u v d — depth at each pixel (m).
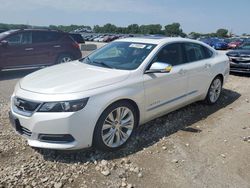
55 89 3.47
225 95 6.93
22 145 4.00
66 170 3.43
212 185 3.23
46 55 10.06
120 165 3.57
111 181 3.25
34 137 3.45
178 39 5.06
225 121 5.16
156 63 4.18
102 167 3.50
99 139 3.64
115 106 3.76
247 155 3.92
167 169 3.52
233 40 38.50
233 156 3.88
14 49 9.27
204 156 3.86
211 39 38.22
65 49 10.52
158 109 4.48
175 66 4.76
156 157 3.79
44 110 3.35
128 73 4.00
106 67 4.32
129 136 4.06
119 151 3.91
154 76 4.27
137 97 4.00
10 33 9.33
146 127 4.71
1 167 3.46
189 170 3.51
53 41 10.24
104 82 3.70
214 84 5.93
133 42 4.89
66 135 3.40
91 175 3.35
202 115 5.42
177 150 3.99
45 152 3.82
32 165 3.51
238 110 5.81
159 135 4.45
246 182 3.30
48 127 3.35
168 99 4.63
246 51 9.76
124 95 3.79
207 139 4.38
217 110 5.77
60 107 3.34
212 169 3.55
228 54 9.80
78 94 3.40
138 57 4.39
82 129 3.43
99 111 3.52
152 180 3.29
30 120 3.41
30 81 3.90
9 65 9.26
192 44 5.34
